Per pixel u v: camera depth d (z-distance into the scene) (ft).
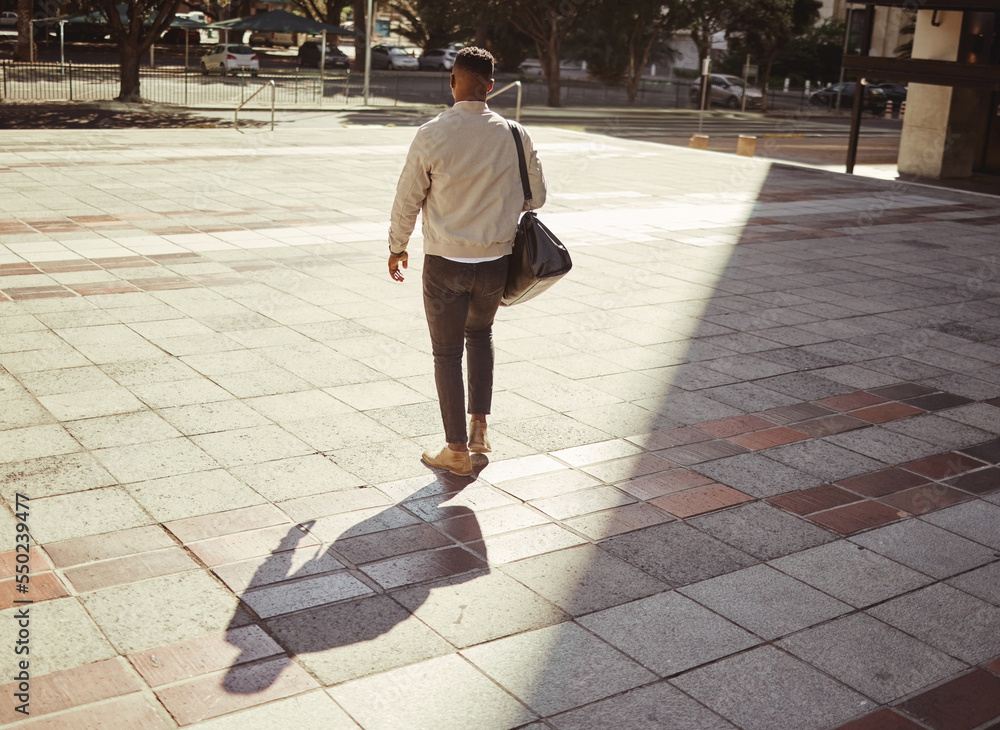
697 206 44.14
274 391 17.92
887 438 17.22
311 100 106.83
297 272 27.22
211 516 13.05
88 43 163.43
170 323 21.84
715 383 19.74
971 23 61.46
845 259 33.50
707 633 10.93
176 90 105.60
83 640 10.16
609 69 157.48
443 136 13.29
